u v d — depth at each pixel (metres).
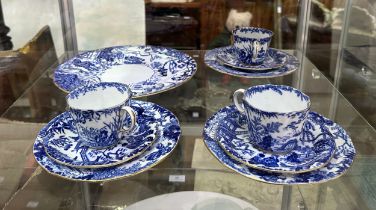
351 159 0.50
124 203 0.57
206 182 0.58
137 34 0.99
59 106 0.68
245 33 0.79
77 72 0.76
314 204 0.54
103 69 0.77
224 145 0.50
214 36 0.98
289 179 0.46
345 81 0.81
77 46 0.97
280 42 0.95
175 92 0.72
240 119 0.56
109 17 0.97
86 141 0.50
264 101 0.55
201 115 0.67
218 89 0.76
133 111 0.53
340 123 0.63
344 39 0.87
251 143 0.51
